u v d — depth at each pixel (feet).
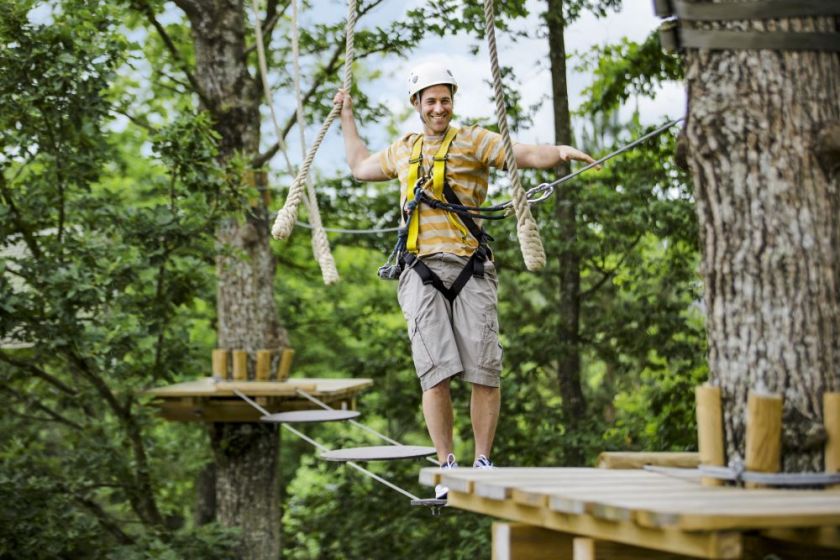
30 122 29.12
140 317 31.45
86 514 33.40
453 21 40.47
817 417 10.75
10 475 31.24
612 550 10.43
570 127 42.45
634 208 41.65
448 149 15.16
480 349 15.01
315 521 47.26
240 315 36.91
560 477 11.65
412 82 15.30
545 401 47.44
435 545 44.96
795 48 11.16
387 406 47.01
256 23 30.94
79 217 31.99
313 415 24.71
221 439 37.24
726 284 11.25
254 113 38.60
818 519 8.73
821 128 11.05
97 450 32.22
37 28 28.30
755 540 10.79
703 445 11.16
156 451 35.27
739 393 11.07
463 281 15.05
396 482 46.65
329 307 56.59
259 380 35.88
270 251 38.86
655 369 44.57
